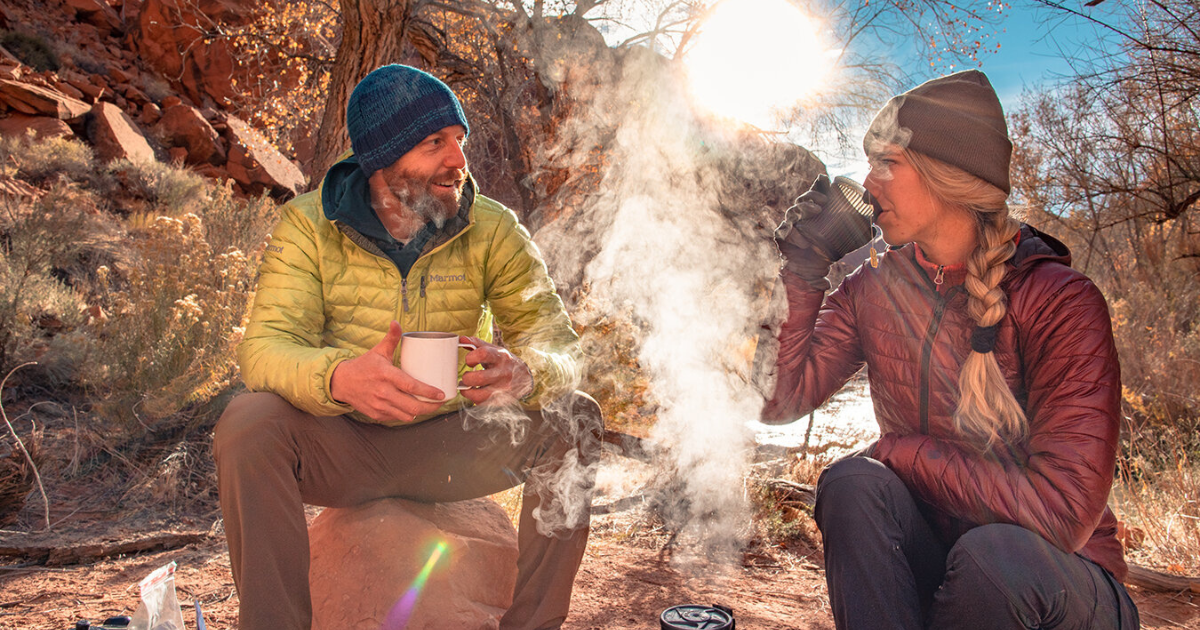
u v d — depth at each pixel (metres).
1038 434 1.47
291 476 1.69
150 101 14.29
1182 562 3.12
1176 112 7.84
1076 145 8.67
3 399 4.33
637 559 3.13
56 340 4.85
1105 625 1.40
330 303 1.98
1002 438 1.53
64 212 6.30
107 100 13.73
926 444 1.56
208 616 2.39
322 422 1.83
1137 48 7.19
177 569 2.88
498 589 2.12
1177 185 8.08
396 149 1.90
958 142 1.48
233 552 1.65
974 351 1.52
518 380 1.84
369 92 1.93
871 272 1.78
